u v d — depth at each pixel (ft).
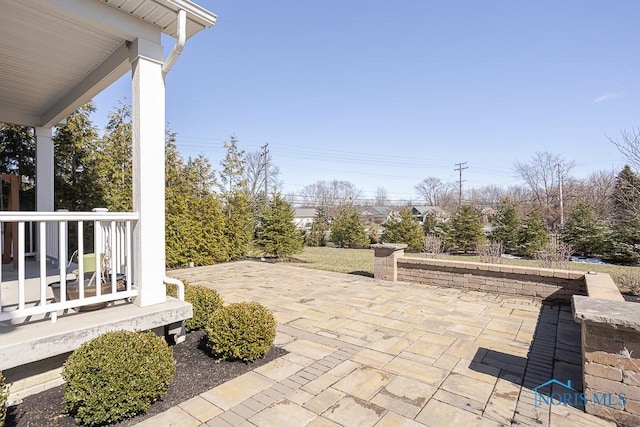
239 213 38.37
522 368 10.16
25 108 18.29
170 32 11.37
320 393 8.59
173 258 30.76
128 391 7.20
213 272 28.63
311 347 11.77
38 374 8.36
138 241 10.61
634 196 32.07
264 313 10.91
